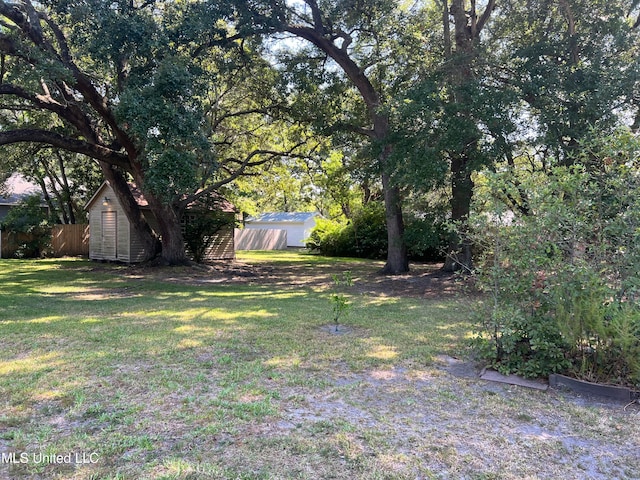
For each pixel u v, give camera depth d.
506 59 10.86
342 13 12.48
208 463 2.67
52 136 12.02
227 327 6.38
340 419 3.33
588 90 9.23
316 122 13.88
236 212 20.89
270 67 14.57
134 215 16.02
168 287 11.30
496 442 3.00
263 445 2.90
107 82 13.16
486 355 4.48
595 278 4.02
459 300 8.57
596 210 4.45
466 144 9.99
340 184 20.75
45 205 22.34
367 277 13.63
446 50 12.00
